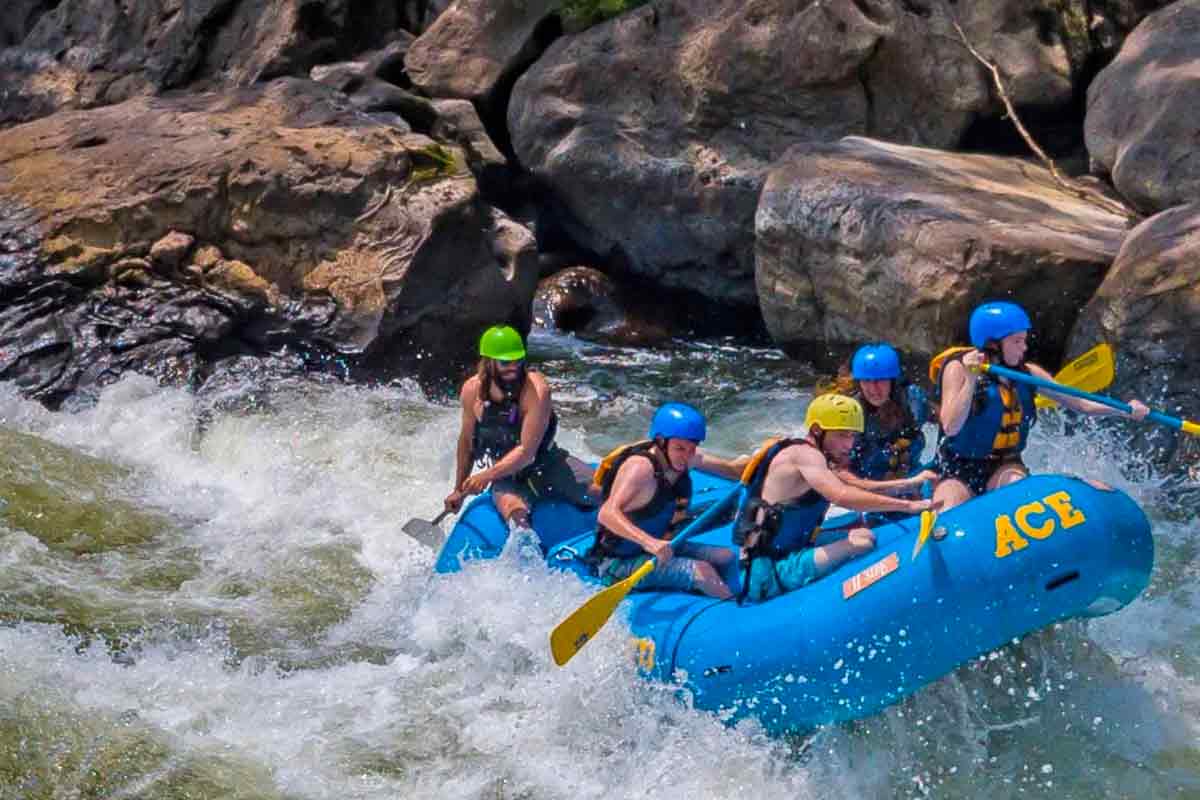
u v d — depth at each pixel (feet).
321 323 93.04
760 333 108.99
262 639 61.21
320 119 102.83
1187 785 51.08
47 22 133.49
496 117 122.11
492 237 100.17
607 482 56.65
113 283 92.94
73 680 56.08
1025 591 48.08
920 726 52.70
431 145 100.89
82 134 103.14
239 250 95.45
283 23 123.13
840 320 93.56
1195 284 76.74
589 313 109.50
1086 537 48.16
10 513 70.59
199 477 78.13
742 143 108.58
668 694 53.36
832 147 101.09
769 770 51.52
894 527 52.85
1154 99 93.71
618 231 112.57
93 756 51.26
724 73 107.24
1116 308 79.41
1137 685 55.52
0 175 98.84
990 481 57.26
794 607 51.24
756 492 53.47
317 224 95.30
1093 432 77.71
